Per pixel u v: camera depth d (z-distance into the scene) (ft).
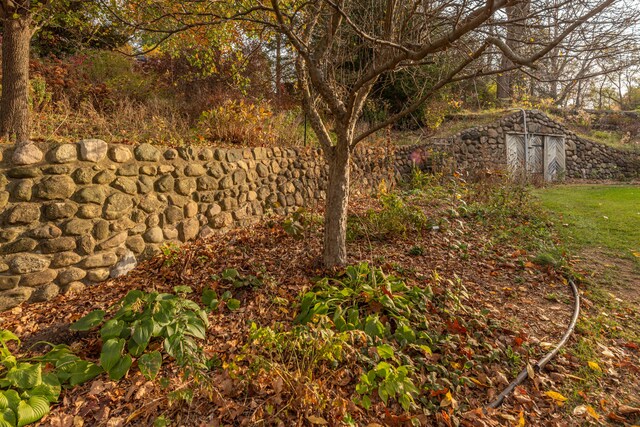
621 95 71.67
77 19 17.31
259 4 10.09
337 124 11.57
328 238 12.44
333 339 7.71
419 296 10.54
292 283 11.80
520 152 39.73
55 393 7.20
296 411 7.04
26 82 17.10
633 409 7.62
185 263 12.60
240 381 7.66
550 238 17.94
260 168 19.03
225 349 8.80
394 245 15.42
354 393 7.64
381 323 9.27
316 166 23.12
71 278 11.78
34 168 11.03
